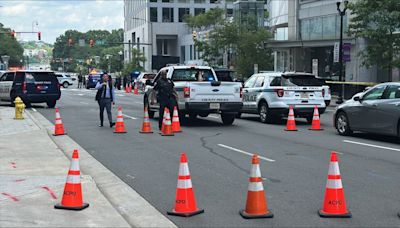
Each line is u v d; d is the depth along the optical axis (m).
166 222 7.01
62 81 73.81
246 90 21.75
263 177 9.84
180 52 100.50
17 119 21.58
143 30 105.12
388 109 14.40
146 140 15.33
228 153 12.80
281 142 14.80
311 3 46.34
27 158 11.92
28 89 28.39
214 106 18.81
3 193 8.33
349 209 7.56
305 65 46.97
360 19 29.30
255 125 19.78
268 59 50.66
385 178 9.70
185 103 18.62
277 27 54.62
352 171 10.37
